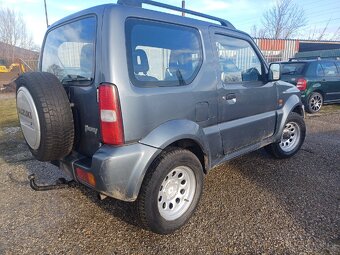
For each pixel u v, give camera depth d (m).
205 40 2.75
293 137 4.41
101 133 2.14
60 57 2.70
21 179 3.70
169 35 2.43
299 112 4.44
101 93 2.05
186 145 2.64
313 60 8.31
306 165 4.05
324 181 3.53
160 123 2.33
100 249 2.33
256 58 3.47
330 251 2.25
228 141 3.07
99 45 2.09
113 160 2.07
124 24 2.12
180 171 2.54
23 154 4.71
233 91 3.04
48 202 3.09
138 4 2.33
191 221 2.70
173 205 2.57
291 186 3.39
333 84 8.45
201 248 2.33
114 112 2.04
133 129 2.14
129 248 2.34
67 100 2.29
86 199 3.14
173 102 2.40
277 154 4.16
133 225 2.66
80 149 2.47
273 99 3.74
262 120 3.54
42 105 2.17
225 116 2.99
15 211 2.91
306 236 2.44
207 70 2.74
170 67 2.44
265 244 2.35
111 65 2.03
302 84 7.92
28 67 19.12
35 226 2.65
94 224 2.68
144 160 2.20
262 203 3.00
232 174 3.74
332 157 4.38
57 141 2.25
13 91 15.41
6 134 6.13
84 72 2.30
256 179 3.59
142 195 2.27
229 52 3.06
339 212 2.80
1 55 28.42
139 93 2.15
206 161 2.80
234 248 2.32
